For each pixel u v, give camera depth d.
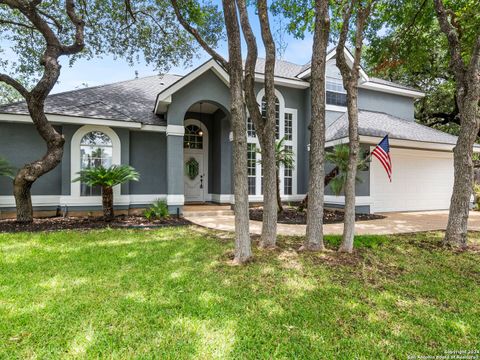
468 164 6.41
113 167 9.48
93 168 9.30
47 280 4.05
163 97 10.31
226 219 10.23
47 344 2.57
